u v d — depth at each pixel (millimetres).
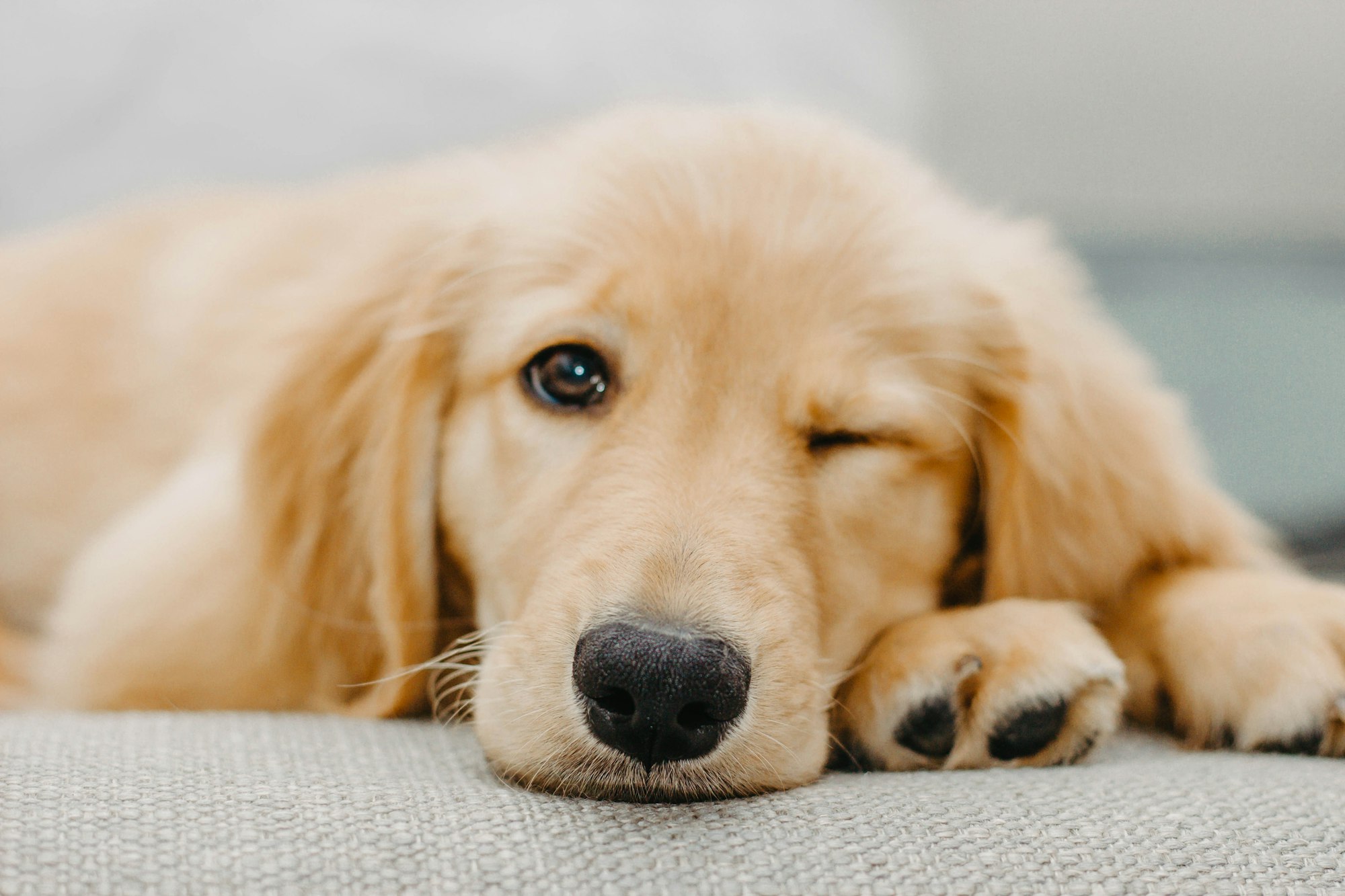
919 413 457
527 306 465
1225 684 435
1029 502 479
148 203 761
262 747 388
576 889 336
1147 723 460
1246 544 511
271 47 968
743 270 442
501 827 352
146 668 489
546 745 390
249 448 511
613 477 422
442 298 490
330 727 420
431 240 519
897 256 467
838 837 352
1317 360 859
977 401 481
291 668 490
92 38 943
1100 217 1201
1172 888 342
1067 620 434
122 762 367
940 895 338
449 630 488
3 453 659
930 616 446
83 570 538
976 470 482
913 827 356
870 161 495
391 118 973
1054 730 415
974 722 416
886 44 1124
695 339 436
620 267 448
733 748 386
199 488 537
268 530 497
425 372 485
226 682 487
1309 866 349
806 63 1060
